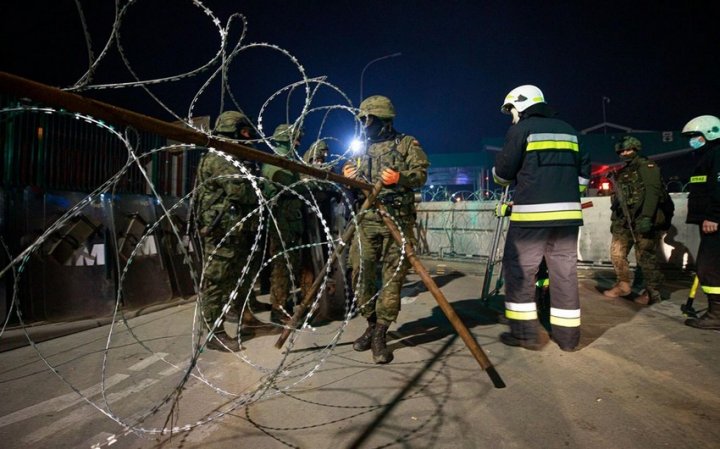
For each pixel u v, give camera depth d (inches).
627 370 99.3
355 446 69.7
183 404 85.9
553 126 116.5
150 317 156.9
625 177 174.7
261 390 91.4
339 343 126.0
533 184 114.7
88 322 142.8
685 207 240.4
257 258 141.2
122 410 83.5
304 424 77.0
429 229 346.9
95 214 162.6
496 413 79.7
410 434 73.0
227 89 91.2
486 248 315.6
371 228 116.3
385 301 110.0
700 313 150.9
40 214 147.4
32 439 72.9
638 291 195.5
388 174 102.3
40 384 96.3
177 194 216.5
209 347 120.2
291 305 163.6
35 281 140.6
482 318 153.9
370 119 119.0
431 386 92.4
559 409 80.9
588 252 270.8
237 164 74.4
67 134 167.2
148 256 175.9
